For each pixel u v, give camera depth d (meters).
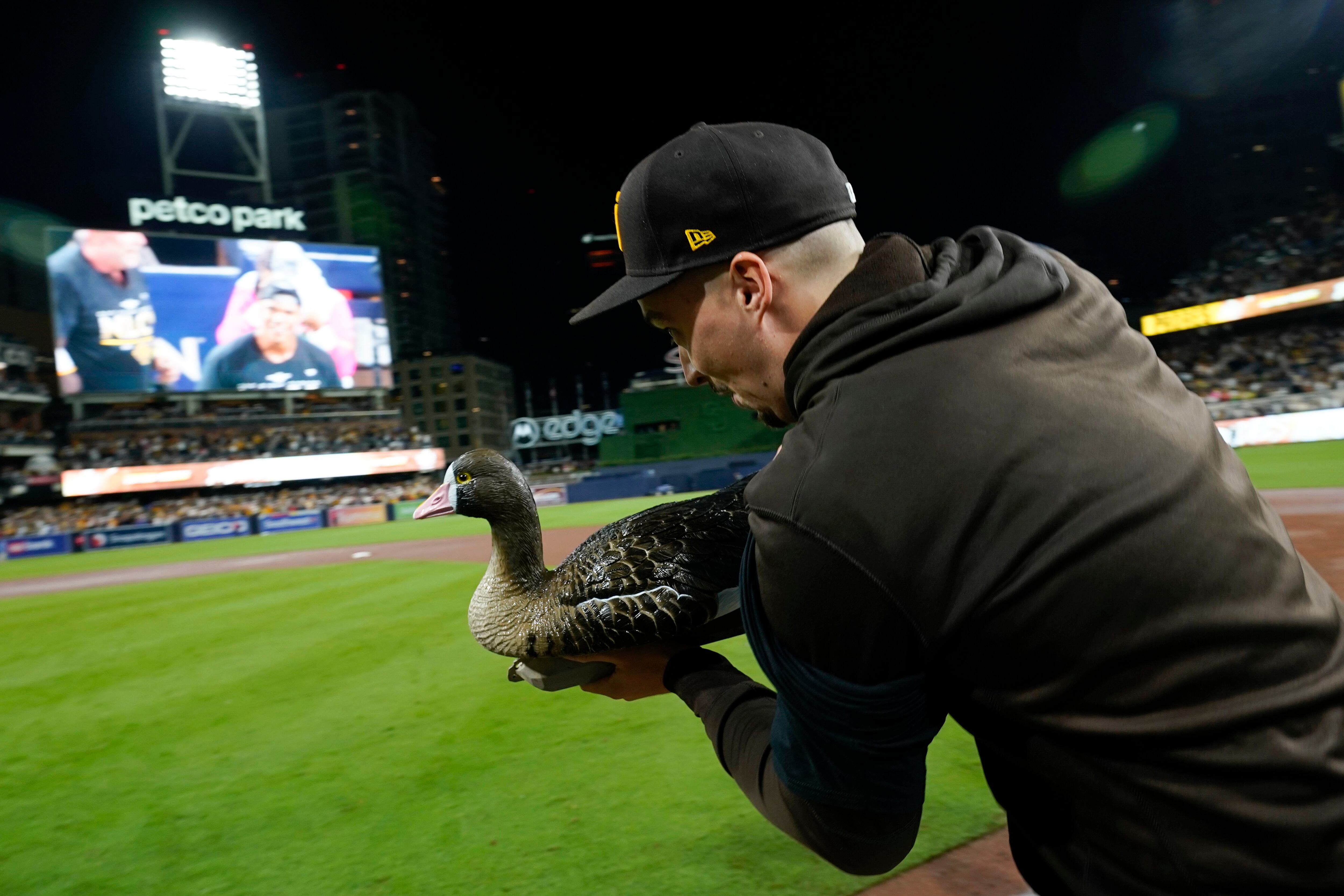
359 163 76.38
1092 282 0.99
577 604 1.73
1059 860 0.82
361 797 3.08
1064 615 0.69
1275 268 38.62
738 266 0.95
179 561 19.38
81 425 39.81
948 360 0.80
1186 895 0.70
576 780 3.03
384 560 14.04
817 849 0.95
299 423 45.53
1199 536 0.71
